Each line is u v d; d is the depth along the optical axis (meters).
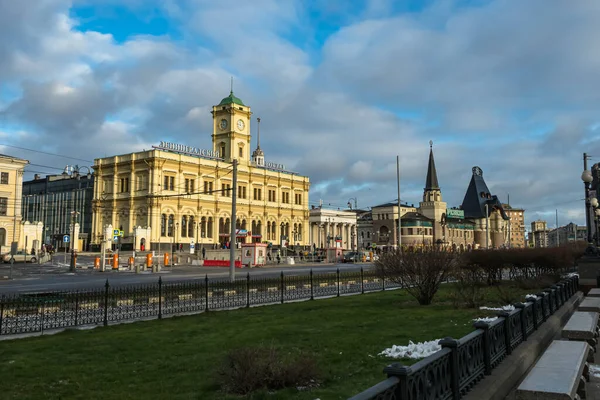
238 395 7.62
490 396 6.29
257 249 55.78
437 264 19.28
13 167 68.50
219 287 19.83
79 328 14.30
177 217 78.25
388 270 20.48
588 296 16.41
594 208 28.58
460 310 17.14
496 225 136.62
